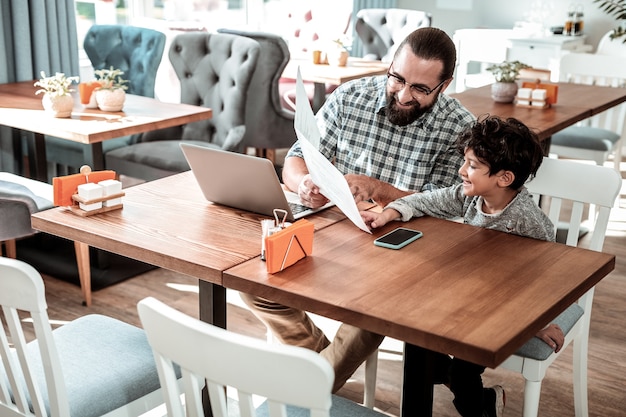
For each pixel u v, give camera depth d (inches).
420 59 85.3
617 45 223.0
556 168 91.7
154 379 71.5
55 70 164.2
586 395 91.3
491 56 240.1
